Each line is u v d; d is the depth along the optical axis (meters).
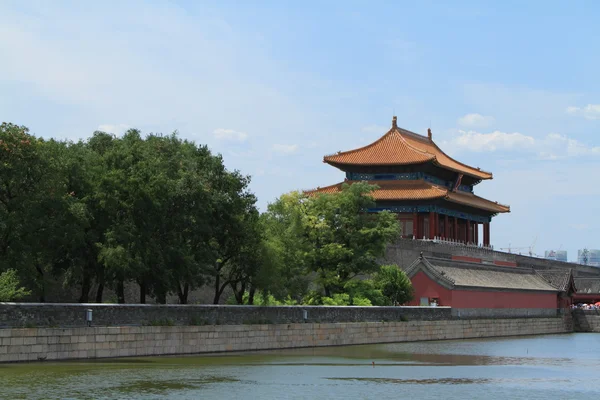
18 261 72.56
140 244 77.00
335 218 113.06
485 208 181.38
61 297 91.62
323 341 91.06
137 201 77.12
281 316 86.19
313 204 114.19
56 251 76.75
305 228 111.00
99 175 78.56
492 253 155.62
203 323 76.75
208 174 89.06
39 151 73.00
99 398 50.59
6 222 71.06
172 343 73.62
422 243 139.75
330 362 74.44
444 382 62.72
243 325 81.00
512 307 133.38
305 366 70.50
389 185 167.00
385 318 102.31
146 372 61.97
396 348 93.75
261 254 91.12
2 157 70.75
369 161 166.25
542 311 143.25
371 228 113.00
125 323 70.00
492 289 127.31
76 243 75.06
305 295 109.19
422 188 164.25
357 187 115.00
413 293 118.75
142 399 51.06
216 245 91.19
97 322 67.81
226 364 69.62
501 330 127.00
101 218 78.00
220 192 88.44
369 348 92.44
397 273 115.19
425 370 70.31
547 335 137.50
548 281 151.50
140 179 78.12
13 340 62.09
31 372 58.81
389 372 68.06
